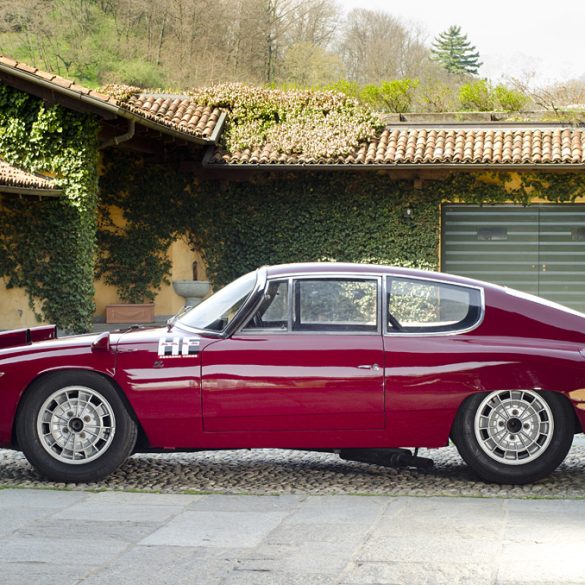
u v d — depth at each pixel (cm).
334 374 645
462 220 2344
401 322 656
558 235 2320
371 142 2309
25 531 515
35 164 1916
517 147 2252
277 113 2356
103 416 659
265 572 432
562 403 642
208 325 664
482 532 504
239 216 2367
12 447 673
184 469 723
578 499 600
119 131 2073
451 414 643
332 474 702
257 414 648
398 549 470
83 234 1919
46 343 677
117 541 492
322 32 5438
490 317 655
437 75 5681
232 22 5156
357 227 2323
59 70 4978
